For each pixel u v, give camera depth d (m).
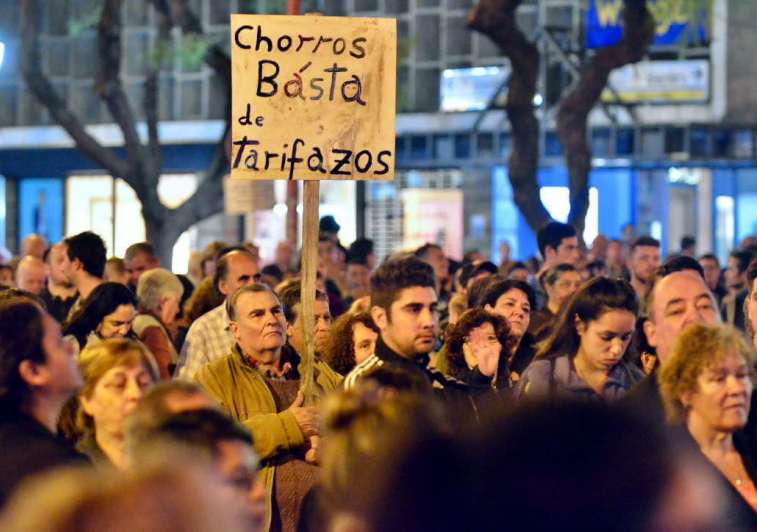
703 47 66.31
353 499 6.12
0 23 84.50
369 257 41.28
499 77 72.12
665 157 60.84
